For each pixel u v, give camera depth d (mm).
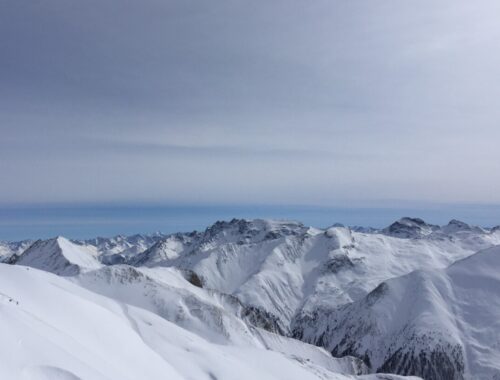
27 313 39438
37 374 28234
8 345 28766
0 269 55125
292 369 105000
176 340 85250
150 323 91688
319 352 161125
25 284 53688
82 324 50812
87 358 37188
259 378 82625
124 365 45656
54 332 38125
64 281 95688
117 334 55219
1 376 25500
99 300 93688
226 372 76500
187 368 71438
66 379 29594
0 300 38438
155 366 54219
